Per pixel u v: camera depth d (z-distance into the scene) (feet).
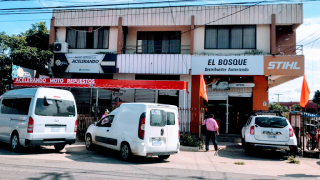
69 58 55.93
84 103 54.19
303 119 34.58
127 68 53.62
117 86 42.98
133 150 25.59
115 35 57.31
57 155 28.55
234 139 47.03
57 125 29.48
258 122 32.50
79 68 55.36
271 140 31.37
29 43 59.82
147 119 25.76
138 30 58.03
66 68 55.83
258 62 48.67
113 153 31.50
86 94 54.24
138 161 27.04
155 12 54.75
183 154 33.09
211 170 24.03
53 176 18.85
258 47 52.16
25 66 54.44
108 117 30.76
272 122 32.17
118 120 28.40
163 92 53.62
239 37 53.01
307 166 27.78
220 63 49.88
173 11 54.08
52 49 57.31
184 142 37.04
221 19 52.47
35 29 61.82
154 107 26.61
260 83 51.75
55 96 29.94
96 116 41.22
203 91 39.01
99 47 57.77
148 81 42.27
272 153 36.19
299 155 34.17
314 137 36.29
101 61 54.60
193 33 52.90
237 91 52.29
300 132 35.96
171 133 27.58
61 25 58.23
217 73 49.83
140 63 53.16
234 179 20.56
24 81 46.11
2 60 53.78
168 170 23.00
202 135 39.91
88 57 55.26
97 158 27.73
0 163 22.71
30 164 22.82
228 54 51.47
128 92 54.24
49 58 56.08
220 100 53.93
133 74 56.18
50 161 24.72
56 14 58.54
